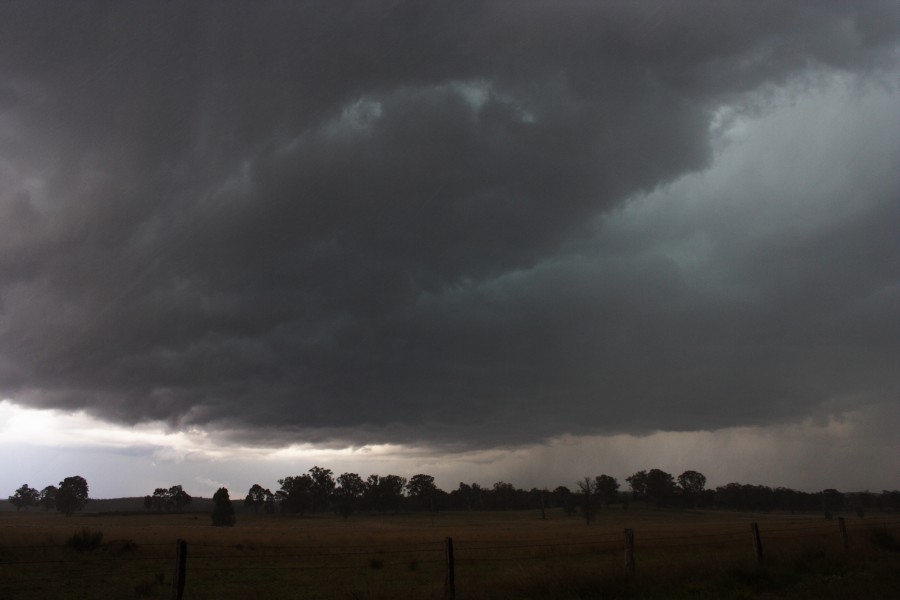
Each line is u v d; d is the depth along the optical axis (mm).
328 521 159500
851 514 165875
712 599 14977
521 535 66312
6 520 136750
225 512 127812
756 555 21344
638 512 189750
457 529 96250
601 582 15883
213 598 17172
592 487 140750
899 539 28141
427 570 27219
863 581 17203
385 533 76375
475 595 14688
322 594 17312
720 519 147875
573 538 56625
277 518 182125
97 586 20969
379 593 15461
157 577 21625
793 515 172000
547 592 15188
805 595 15516
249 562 32000
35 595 18547
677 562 20516
